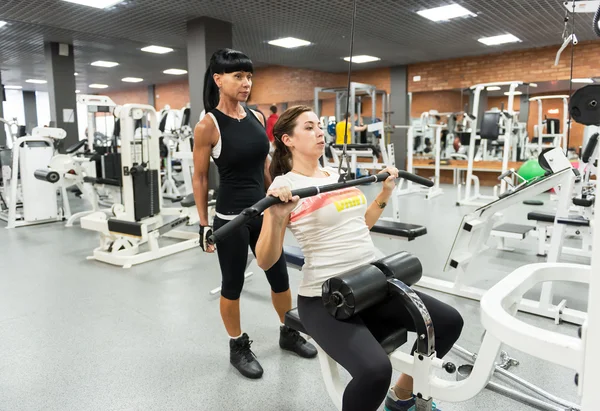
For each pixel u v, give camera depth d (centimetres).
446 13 612
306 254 144
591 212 305
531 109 983
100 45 847
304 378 200
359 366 117
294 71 1162
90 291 316
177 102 1435
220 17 630
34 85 1457
